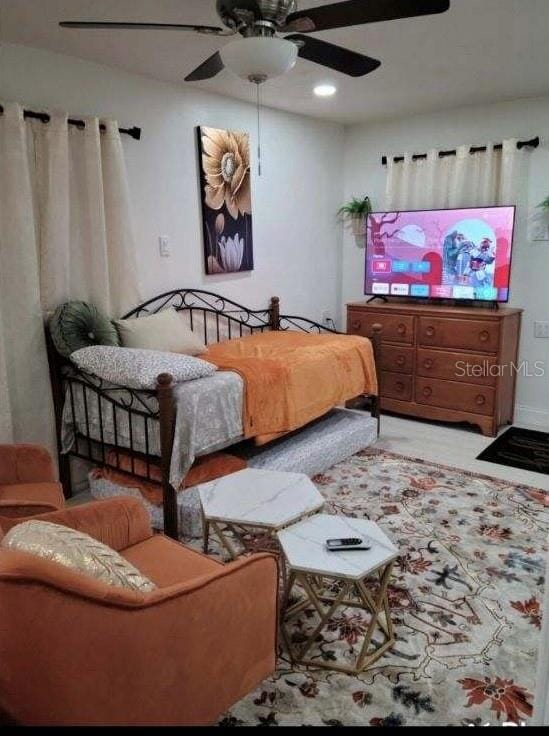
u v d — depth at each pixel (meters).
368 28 2.62
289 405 3.12
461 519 2.81
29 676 1.07
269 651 1.61
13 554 1.07
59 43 2.79
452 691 1.73
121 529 1.83
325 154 4.87
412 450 3.81
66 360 2.99
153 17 2.47
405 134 4.64
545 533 2.67
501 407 4.12
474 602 2.16
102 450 2.96
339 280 5.33
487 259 4.12
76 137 3.04
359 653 1.86
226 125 3.96
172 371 2.59
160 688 1.28
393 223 4.51
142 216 3.51
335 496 3.09
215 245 3.99
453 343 4.13
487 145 4.11
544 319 4.17
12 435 2.84
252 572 1.49
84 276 3.18
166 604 1.25
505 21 2.54
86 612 1.10
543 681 0.98
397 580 2.30
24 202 2.78
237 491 2.17
